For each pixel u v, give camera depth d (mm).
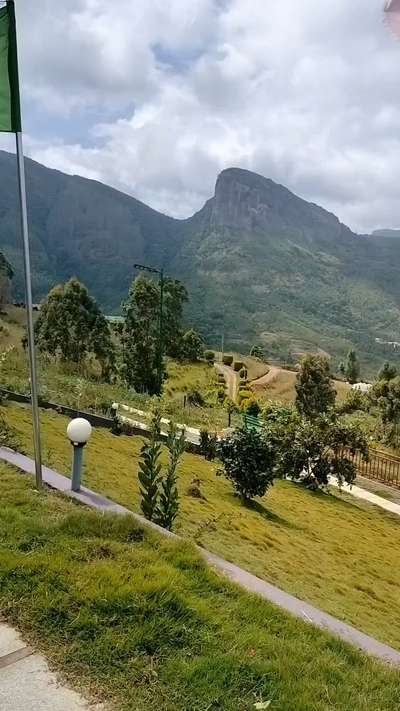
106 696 2373
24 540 3551
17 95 4262
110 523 3959
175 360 46844
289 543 7906
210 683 2494
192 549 3863
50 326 33188
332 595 5945
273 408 16578
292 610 3486
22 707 2279
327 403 39094
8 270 58344
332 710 2479
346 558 8328
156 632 2783
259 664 2670
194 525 6715
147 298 35156
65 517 3947
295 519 10336
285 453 14758
